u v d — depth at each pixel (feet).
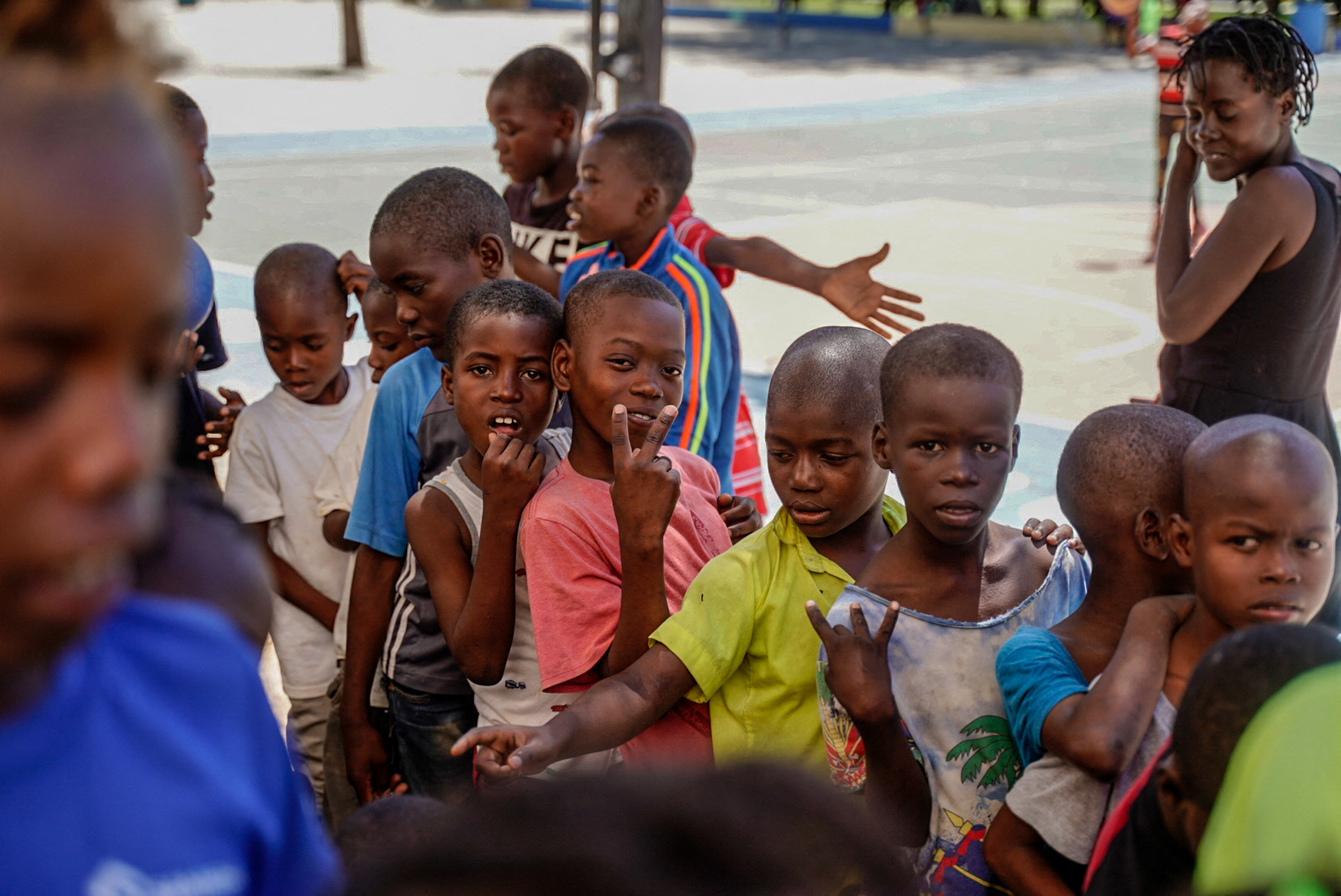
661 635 6.61
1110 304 29.96
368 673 8.63
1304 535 5.21
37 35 2.41
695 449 10.77
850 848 1.67
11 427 1.95
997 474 6.24
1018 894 5.69
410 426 8.66
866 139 56.80
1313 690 2.98
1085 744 5.29
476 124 56.44
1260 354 9.55
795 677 6.81
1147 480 6.06
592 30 24.00
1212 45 9.16
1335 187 9.35
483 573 7.04
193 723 2.96
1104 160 51.88
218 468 16.15
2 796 2.56
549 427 9.34
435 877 1.59
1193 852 4.22
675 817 1.61
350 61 75.05
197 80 67.87
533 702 7.54
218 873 2.82
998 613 6.50
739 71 79.71
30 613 2.13
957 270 33.37
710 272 11.56
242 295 27.99
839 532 7.26
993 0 106.52
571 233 14.56
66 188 1.92
